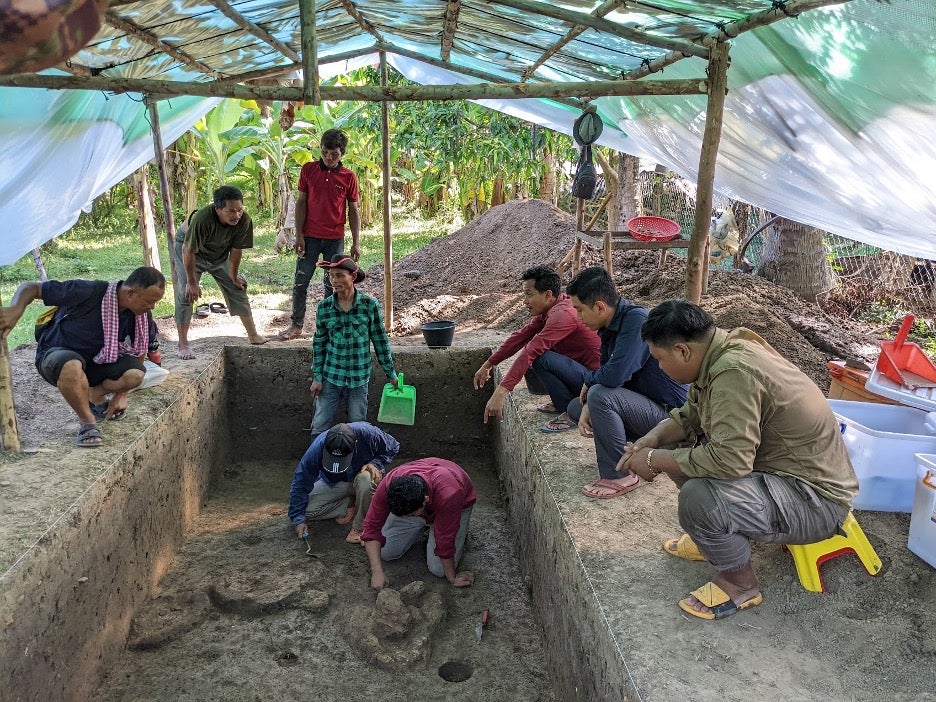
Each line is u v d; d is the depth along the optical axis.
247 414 6.00
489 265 8.54
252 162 13.86
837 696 2.17
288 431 6.07
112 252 11.96
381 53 6.29
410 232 14.10
